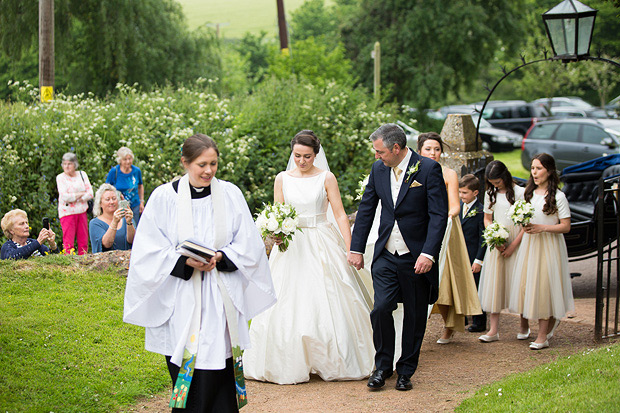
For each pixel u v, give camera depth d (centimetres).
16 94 1298
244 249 385
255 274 393
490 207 654
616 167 965
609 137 1855
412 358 495
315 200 540
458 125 855
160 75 2484
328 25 5269
